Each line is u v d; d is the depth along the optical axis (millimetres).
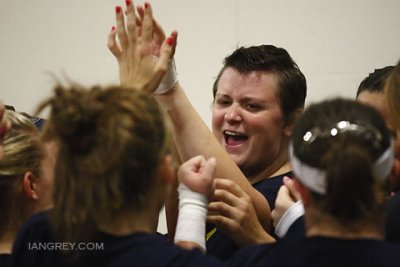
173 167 2873
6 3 8367
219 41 7641
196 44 7715
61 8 8195
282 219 3484
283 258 2582
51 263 2793
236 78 4555
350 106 2646
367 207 2480
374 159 2488
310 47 7273
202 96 7715
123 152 2557
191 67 7742
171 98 3809
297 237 2652
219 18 7633
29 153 3334
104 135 2566
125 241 2676
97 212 2633
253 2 7488
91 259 2670
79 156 2592
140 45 3533
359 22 7125
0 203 3291
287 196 3594
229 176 3828
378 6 7070
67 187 2637
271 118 4480
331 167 2455
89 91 2725
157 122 2682
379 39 7074
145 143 2602
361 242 2486
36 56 8281
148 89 3482
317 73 7246
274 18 7414
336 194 2457
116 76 8000
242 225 3629
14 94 8344
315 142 2543
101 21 8055
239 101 4531
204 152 3816
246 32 7527
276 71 4520
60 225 2688
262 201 3943
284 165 4617
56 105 2689
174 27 7785
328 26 7223
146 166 2625
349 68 7156
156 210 2844
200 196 3248
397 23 7023
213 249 3994
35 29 8281
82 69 8117
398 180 3098
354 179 2430
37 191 3348
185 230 3145
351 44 7152
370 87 4219
